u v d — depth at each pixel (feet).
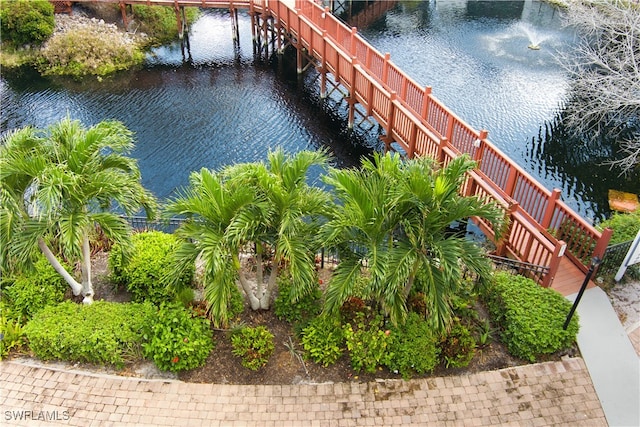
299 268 22.24
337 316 24.82
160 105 55.83
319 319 24.94
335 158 48.34
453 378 23.63
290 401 22.61
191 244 23.21
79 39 64.18
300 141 50.37
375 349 23.44
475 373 23.88
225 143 49.44
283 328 25.73
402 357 23.36
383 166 22.57
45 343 23.73
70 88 59.52
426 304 23.95
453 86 58.18
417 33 72.08
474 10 80.07
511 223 31.04
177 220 34.37
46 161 22.67
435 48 67.31
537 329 24.00
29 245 22.59
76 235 22.25
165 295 26.55
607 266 29.09
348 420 21.94
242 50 70.54
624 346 24.98
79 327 24.02
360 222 21.52
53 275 26.89
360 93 48.62
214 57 68.13
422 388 23.18
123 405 22.40
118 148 24.94
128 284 27.07
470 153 34.99
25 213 23.76
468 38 70.08
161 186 43.73
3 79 61.21
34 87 59.67
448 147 36.94
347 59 48.57
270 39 73.15
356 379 23.54
